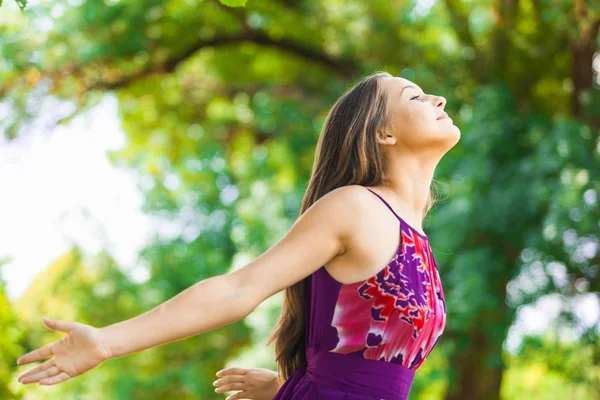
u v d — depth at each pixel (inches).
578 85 466.9
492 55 490.6
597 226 399.9
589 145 418.6
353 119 120.3
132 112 618.8
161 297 681.6
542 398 629.9
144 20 529.0
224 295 102.9
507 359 486.3
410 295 111.2
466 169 442.0
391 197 117.1
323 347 113.8
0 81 519.5
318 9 544.7
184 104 612.4
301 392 114.9
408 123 117.8
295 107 555.8
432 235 448.5
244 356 480.4
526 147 451.5
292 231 110.5
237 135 628.7
